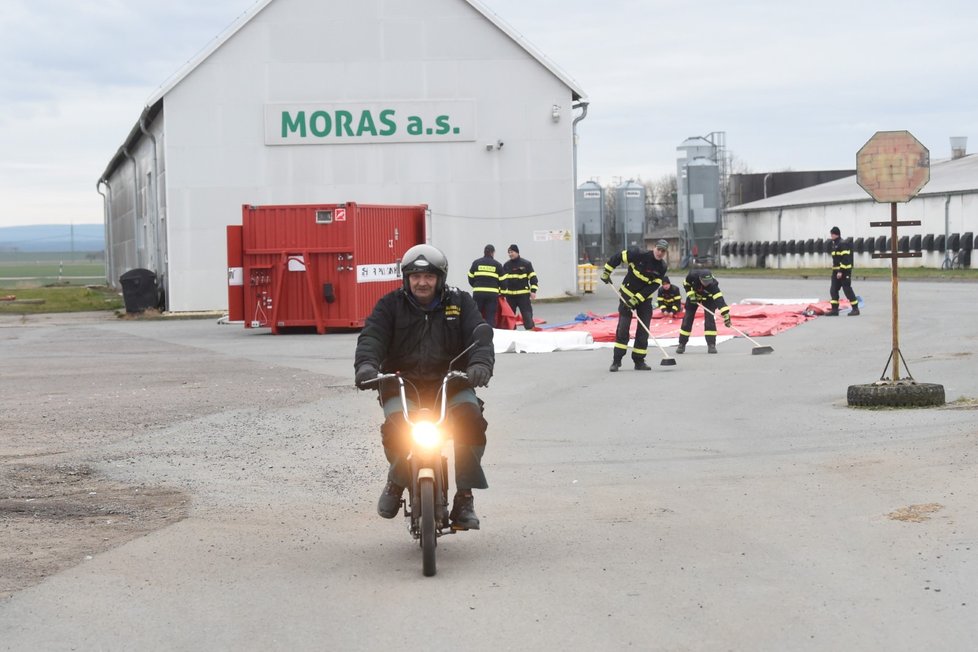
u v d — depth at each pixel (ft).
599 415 44.78
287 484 32.40
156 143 143.23
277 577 22.74
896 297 44.96
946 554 23.03
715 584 21.44
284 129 134.41
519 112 136.87
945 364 58.49
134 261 195.52
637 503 28.96
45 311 145.69
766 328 84.23
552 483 31.78
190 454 37.37
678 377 57.62
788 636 18.33
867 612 19.48
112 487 32.19
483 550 24.61
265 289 99.81
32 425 44.16
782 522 26.35
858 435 37.96
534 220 137.80
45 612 20.52
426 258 23.84
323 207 99.04
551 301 137.39
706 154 312.91
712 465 33.76
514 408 47.42
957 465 32.07
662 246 60.80
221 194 134.31
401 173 136.26
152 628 19.54
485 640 18.51
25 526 27.48
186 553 24.76
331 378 60.29
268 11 133.90
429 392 24.58
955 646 17.67
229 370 65.46
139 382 59.41
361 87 135.44
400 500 24.77
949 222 208.85
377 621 19.71
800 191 309.42
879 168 43.91
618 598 20.70
